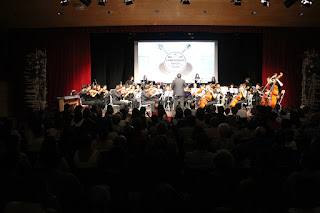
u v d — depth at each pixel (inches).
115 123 178.4
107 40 512.4
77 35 489.7
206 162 108.1
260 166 87.5
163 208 62.6
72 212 79.7
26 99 491.2
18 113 489.7
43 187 73.0
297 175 73.7
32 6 390.6
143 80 497.7
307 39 482.0
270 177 84.8
